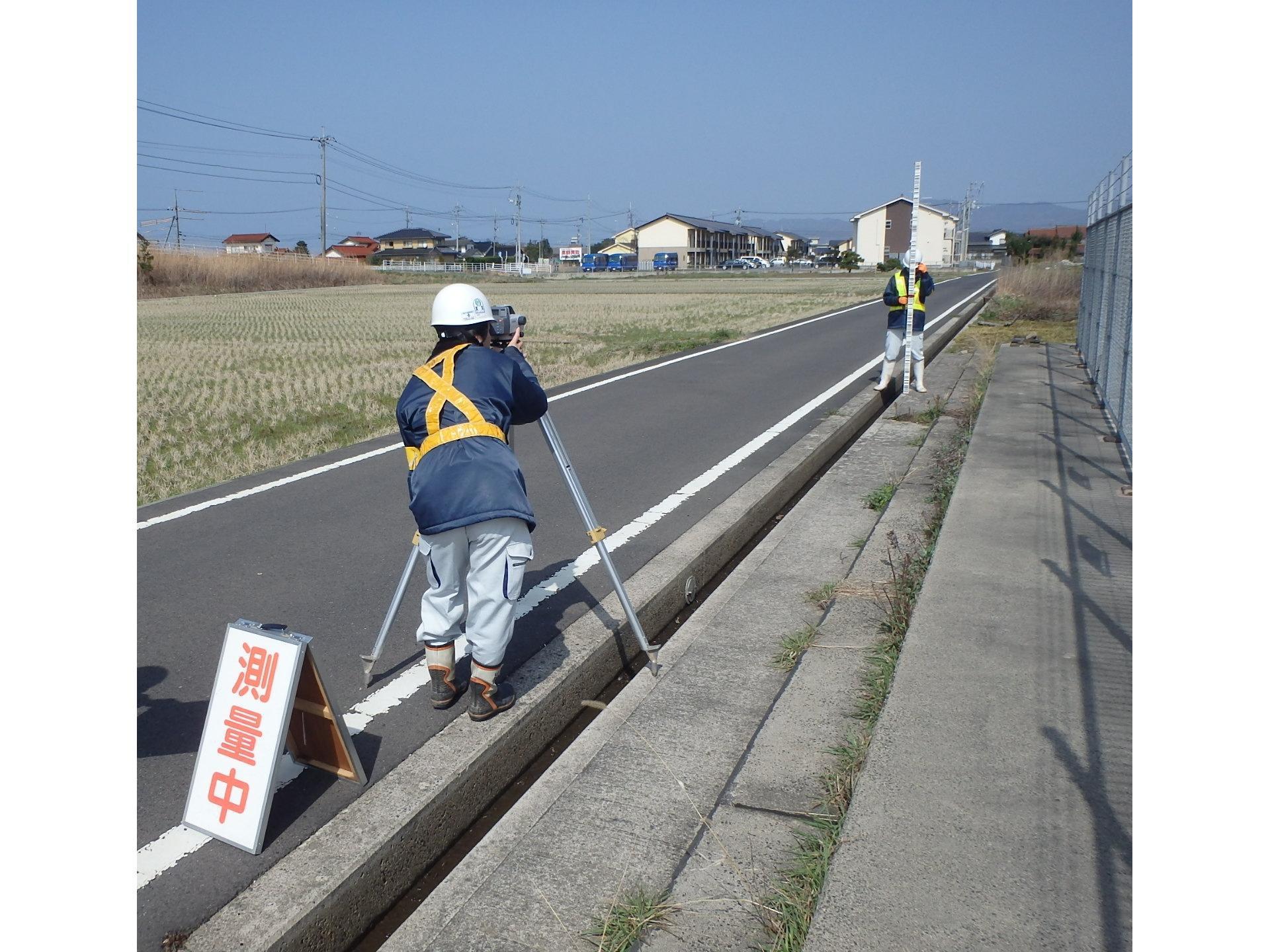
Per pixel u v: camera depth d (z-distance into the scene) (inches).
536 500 293.0
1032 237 2935.5
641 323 1108.5
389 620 168.2
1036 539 223.3
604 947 103.1
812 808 124.9
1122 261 332.8
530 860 119.1
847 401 475.2
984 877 105.9
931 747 132.3
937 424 386.6
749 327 964.0
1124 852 108.9
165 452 407.2
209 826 126.8
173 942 108.0
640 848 121.0
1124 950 94.7
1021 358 583.2
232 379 649.6
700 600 238.8
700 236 5251.0
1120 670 154.0
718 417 434.6
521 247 5064.0
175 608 208.2
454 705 163.2
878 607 189.0
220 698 130.3
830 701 152.9
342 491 307.6
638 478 321.4
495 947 104.7
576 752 149.6
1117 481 275.4
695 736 149.5
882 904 102.5
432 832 136.6
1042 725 137.3
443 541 147.6
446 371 147.6
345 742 136.3
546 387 539.2
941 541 223.0
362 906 123.1
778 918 105.6
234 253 2819.9
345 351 858.8
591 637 188.2
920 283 465.1
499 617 149.9
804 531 253.6
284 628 135.0
